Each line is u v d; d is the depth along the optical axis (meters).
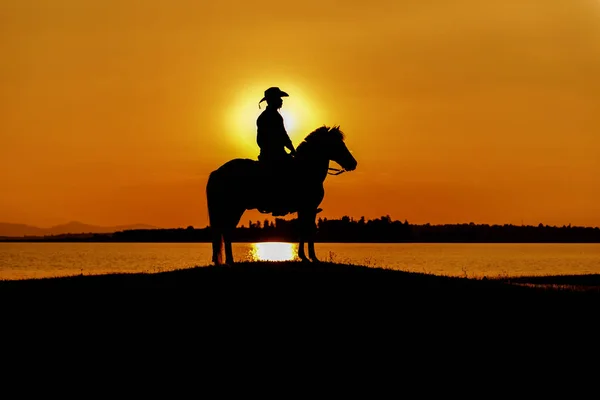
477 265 99.19
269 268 26.27
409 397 18.14
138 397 17.75
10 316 22.22
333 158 25.81
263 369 19.33
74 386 18.22
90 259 118.94
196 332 21.25
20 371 18.91
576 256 156.00
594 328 23.02
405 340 21.28
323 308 22.92
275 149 25.27
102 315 22.34
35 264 98.44
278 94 25.61
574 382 19.25
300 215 26.34
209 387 18.36
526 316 23.77
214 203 25.73
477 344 21.33
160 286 24.80
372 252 168.00
